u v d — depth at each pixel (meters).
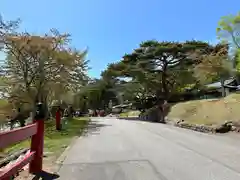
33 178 5.71
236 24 23.73
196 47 35.91
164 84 40.19
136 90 46.66
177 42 37.41
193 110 23.16
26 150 8.94
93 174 6.03
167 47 35.88
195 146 9.91
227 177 5.61
